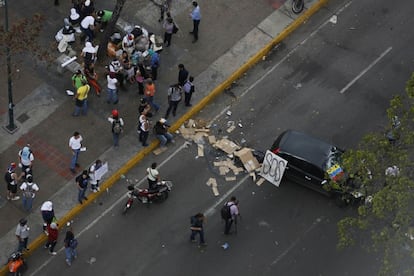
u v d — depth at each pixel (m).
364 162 33.34
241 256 37.78
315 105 43.28
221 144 41.25
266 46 45.38
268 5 47.34
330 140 41.97
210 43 45.44
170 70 44.12
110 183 39.56
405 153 33.16
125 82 42.84
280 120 42.56
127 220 38.56
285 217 39.12
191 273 37.16
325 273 37.53
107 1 46.53
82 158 40.38
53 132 41.22
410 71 45.06
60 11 45.72
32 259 37.09
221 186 39.97
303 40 46.06
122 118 42.03
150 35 44.00
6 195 38.72
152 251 37.69
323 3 47.66
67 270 36.91
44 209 36.19
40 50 39.59
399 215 31.67
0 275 36.31
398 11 47.69
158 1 46.78
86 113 41.94
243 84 44.00
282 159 38.97
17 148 40.50
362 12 47.47
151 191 38.38
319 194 39.84
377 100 43.66
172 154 40.97
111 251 37.59
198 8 43.88
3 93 42.34
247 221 38.88
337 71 44.75
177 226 38.50
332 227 38.94
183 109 42.41
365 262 37.91
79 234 38.00
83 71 42.34
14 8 45.47
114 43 43.41
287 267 37.59
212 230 38.44
